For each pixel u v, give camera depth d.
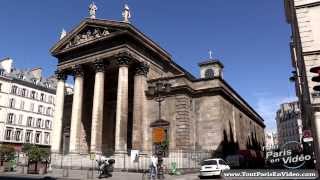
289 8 35.16
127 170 36.22
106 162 30.44
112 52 44.00
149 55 48.00
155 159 27.72
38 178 28.58
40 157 35.12
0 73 71.56
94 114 42.84
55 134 46.94
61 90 49.25
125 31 42.66
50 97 82.25
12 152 42.28
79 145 44.78
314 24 24.12
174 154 38.94
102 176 29.64
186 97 43.47
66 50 48.84
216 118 43.91
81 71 47.72
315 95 21.61
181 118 42.22
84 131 51.53
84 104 53.03
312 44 23.75
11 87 72.38
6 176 30.81
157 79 45.09
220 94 45.00
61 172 35.47
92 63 45.97
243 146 56.88
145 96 45.22
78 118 45.69
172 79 44.34
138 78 44.84
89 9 48.34
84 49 47.47
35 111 77.38
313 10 24.47
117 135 39.88
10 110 71.25
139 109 43.38
